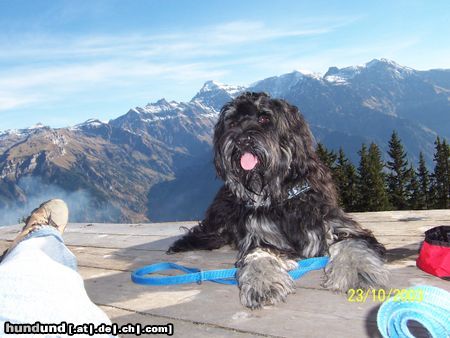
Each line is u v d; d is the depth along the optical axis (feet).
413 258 3.96
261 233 4.03
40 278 2.14
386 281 3.34
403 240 4.55
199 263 4.44
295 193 4.06
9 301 1.96
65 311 2.00
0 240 6.54
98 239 6.06
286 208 4.05
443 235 3.65
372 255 3.52
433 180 63.41
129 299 3.59
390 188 61.98
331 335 2.70
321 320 2.91
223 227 4.70
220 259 4.51
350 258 3.48
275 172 4.03
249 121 4.23
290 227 4.02
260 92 4.52
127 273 4.33
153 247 5.29
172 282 3.78
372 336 2.64
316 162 4.34
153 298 3.56
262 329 2.86
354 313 2.97
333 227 4.00
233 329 2.91
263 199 4.12
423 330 2.58
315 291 3.41
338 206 4.32
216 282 3.81
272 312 3.10
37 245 2.82
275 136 4.09
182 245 4.88
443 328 2.18
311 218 4.00
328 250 3.84
